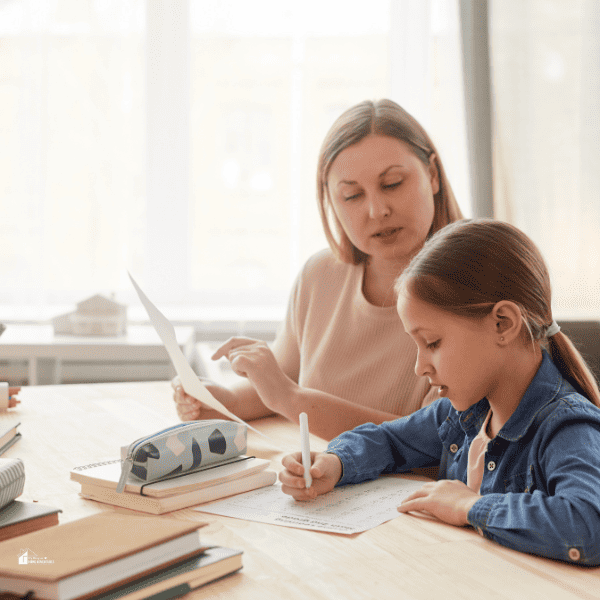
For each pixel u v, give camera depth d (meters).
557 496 0.70
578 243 2.61
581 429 0.77
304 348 1.47
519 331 0.82
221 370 2.22
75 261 2.81
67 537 0.58
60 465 1.02
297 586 0.61
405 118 1.29
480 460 0.93
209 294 2.94
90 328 2.48
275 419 1.41
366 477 0.97
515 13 2.61
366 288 1.41
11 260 2.75
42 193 2.74
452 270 0.82
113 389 1.64
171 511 0.82
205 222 2.90
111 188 2.79
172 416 1.36
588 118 2.61
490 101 2.62
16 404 1.46
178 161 2.88
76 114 2.77
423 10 2.71
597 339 1.91
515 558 0.68
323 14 2.82
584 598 0.59
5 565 0.52
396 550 0.70
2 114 2.73
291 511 0.82
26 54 2.72
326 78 2.84
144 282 2.88
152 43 2.86
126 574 0.55
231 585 0.61
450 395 0.85
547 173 2.63
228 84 2.85
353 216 1.29
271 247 2.90
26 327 2.70
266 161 2.87
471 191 2.64
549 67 2.62
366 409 1.21
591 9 2.60
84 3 2.75
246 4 2.83
